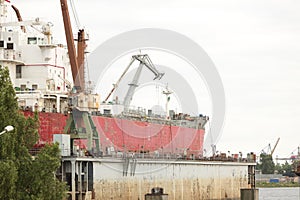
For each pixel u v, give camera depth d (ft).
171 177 420.77
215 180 475.31
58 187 264.93
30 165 261.44
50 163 263.08
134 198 384.68
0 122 261.44
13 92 271.49
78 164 341.21
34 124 276.41
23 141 269.23
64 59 426.51
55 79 411.54
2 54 395.34
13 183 249.75
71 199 335.26
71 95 360.07
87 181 346.95
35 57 406.82
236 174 506.89
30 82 404.36
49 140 364.79
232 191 499.10
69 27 376.27
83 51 382.83
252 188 509.35
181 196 431.02
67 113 374.22
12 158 258.37
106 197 361.51
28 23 407.64
